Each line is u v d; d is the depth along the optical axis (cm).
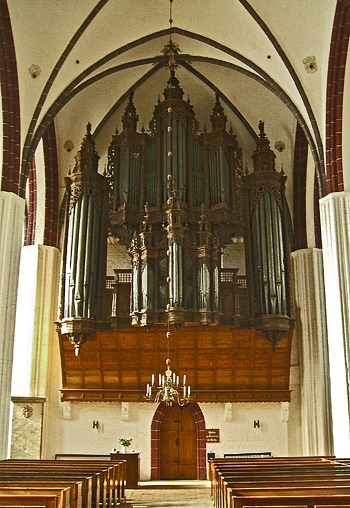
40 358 1994
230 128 2189
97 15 1722
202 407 2014
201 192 2027
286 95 1833
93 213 1970
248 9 1702
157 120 2094
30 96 1700
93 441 1983
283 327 1869
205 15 1833
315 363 1991
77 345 1856
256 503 805
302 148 2147
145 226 1884
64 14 1659
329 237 1628
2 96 1608
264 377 2009
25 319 2028
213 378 2008
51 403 2014
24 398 1916
